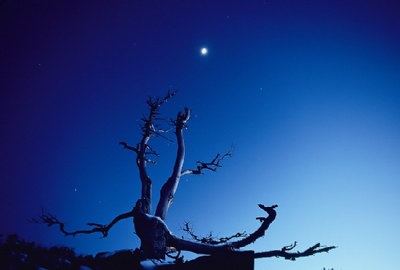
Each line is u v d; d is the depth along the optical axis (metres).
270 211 14.10
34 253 9.27
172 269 11.40
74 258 10.43
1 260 7.71
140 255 11.52
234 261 11.72
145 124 19.09
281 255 13.34
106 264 10.70
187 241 14.73
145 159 18.19
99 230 15.77
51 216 15.76
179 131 19.81
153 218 14.95
